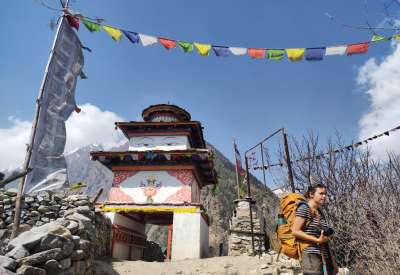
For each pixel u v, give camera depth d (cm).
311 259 409
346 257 873
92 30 959
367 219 810
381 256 688
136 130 2198
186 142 2128
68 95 901
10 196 1405
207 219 2048
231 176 8375
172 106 2314
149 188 1914
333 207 999
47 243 733
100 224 1513
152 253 2523
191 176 1930
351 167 1054
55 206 1466
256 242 1641
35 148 784
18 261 660
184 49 980
